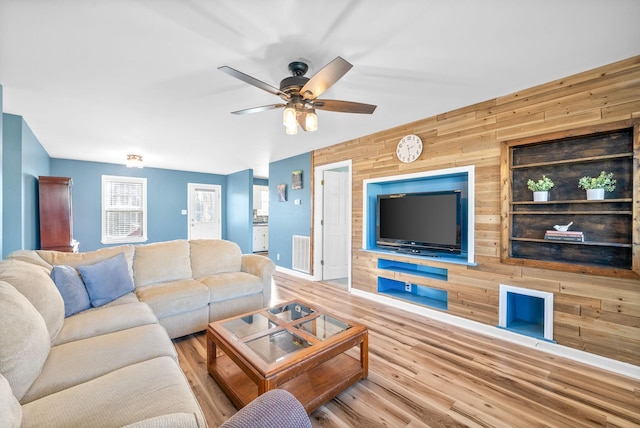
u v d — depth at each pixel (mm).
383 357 2297
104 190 6227
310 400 1656
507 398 1802
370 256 3908
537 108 2479
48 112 3055
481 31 1735
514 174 2713
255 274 3295
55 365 1347
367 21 1643
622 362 2072
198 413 1079
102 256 2641
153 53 1960
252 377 1534
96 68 2150
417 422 1598
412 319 3137
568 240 2299
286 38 1801
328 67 1615
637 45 1888
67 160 5773
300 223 5242
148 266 2863
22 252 2240
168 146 4652
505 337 2625
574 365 2186
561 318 2348
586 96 2232
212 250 3367
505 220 2639
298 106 2059
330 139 4219
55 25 1652
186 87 2467
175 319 2570
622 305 2082
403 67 2162
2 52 1927
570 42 1853
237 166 6688
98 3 1480
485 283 2785
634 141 2023
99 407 1068
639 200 2002
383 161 3756
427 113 3131
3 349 1093
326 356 1719
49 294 1688
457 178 3322
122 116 3188
